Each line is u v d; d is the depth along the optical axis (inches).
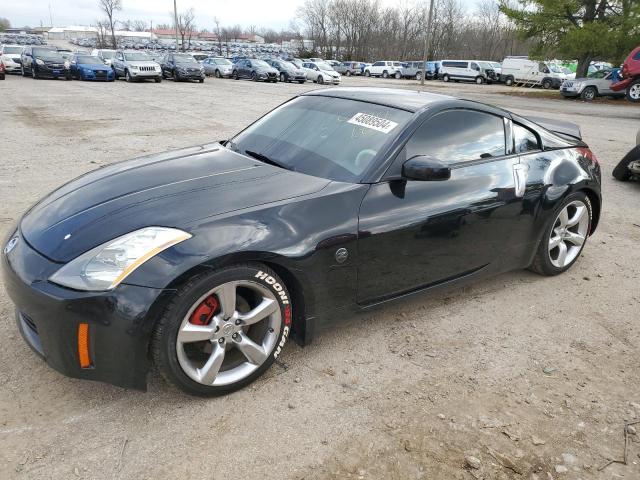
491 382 112.2
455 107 134.6
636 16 980.6
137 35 5482.3
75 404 98.7
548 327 136.6
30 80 1040.2
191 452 89.0
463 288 156.8
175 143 375.2
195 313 94.7
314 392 105.7
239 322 100.1
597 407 105.7
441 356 120.8
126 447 89.2
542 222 152.3
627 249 195.9
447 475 86.8
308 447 91.4
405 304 144.8
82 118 498.9
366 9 3006.9
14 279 94.0
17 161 298.5
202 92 889.5
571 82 965.2
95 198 108.2
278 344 107.0
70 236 96.3
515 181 141.8
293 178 116.3
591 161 170.4
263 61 1401.3
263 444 91.6
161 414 97.3
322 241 105.6
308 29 3206.2
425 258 125.4
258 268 99.3
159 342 91.5
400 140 121.6
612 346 129.2
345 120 133.3
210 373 98.3
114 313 87.8
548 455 92.4
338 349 121.1
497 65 1689.2
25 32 6200.8
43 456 86.2
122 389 103.3
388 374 113.0
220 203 102.7
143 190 109.3
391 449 91.8
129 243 92.3
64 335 90.2
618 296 156.3
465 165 132.7
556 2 1039.0
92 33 5826.8
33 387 102.5
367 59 3065.9
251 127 152.3
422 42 2898.6
